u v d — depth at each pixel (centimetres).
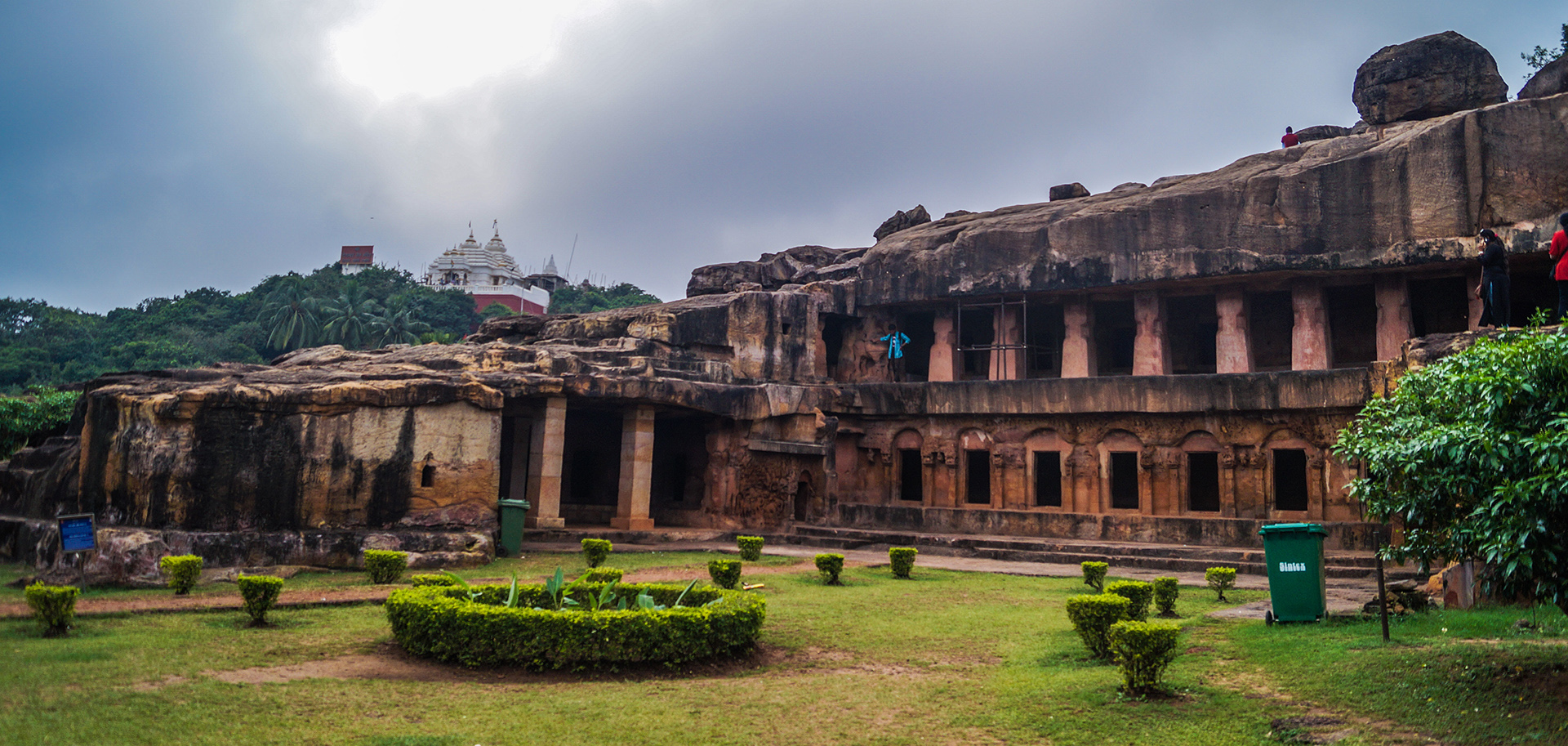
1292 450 2933
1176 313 3519
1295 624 1381
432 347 2941
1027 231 3341
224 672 1072
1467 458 934
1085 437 3120
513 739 847
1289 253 2900
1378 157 2805
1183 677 1088
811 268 4200
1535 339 954
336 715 905
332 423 2189
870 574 2195
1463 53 3005
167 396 2041
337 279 8556
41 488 2294
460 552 2155
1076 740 875
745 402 3139
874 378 3691
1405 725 868
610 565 2239
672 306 3456
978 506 3269
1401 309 2867
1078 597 1234
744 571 2162
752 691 1047
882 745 864
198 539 1980
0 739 780
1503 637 1155
